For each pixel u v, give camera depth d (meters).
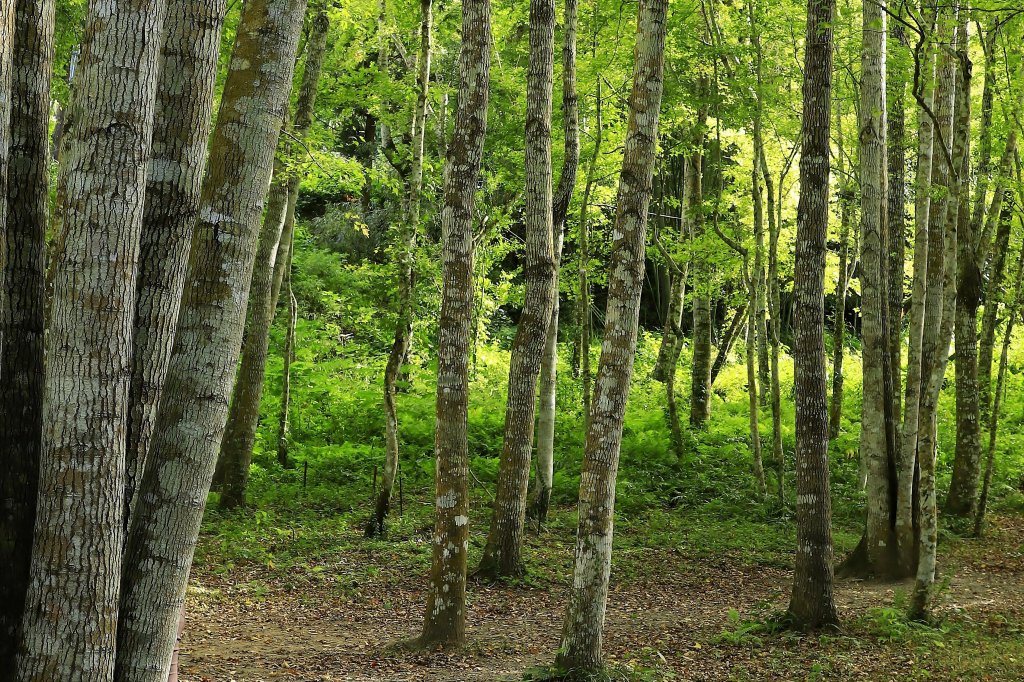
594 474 7.28
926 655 7.85
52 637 3.31
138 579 3.60
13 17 3.49
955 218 8.77
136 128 3.41
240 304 3.84
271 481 16.36
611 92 16.39
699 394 19.77
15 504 3.66
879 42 11.21
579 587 7.31
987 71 10.79
